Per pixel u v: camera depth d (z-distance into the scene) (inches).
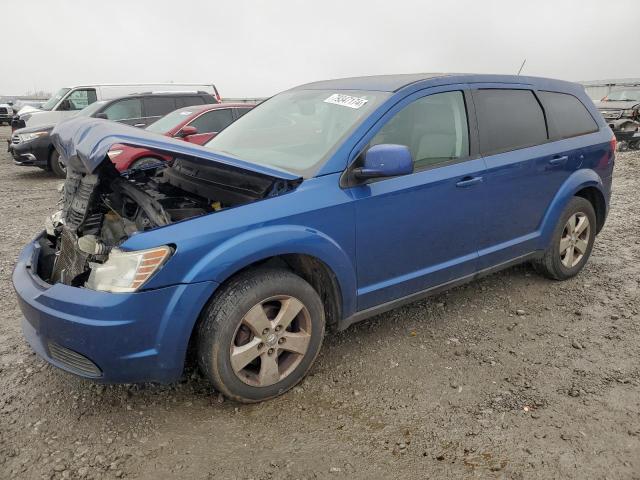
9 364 132.8
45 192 390.6
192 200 133.8
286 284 112.9
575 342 139.6
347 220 120.3
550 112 169.8
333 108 139.6
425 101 138.9
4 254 226.2
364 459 98.2
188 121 355.3
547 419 108.7
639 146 605.6
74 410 113.7
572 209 174.9
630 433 103.8
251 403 115.3
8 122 1231.5
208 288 103.3
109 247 110.0
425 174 134.0
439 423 108.2
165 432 106.4
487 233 151.4
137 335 99.7
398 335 145.9
